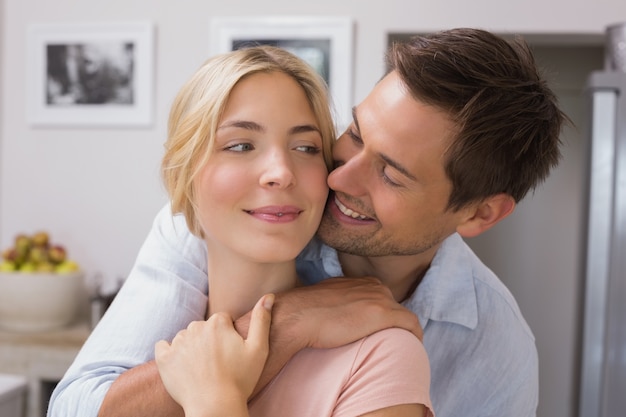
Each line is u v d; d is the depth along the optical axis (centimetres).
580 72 325
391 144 91
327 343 88
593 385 204
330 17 270
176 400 84
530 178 103
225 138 86
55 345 245
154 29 278
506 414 120
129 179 282
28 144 290
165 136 279
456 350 116
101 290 284
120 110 281
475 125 91
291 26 270
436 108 90
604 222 204
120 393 89
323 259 108
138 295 104
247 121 85
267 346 86
